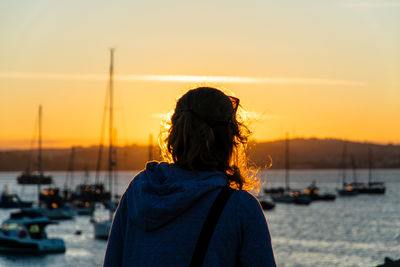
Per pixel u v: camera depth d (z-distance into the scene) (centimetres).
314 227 7831
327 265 4550
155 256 234
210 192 239
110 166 6425
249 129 265
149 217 235
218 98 255
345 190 16000
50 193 9050
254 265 231
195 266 230
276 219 9069
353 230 7444
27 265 4128
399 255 5116
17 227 4669
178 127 252
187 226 235
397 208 11438
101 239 5931
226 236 233
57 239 4753
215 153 250
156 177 251
